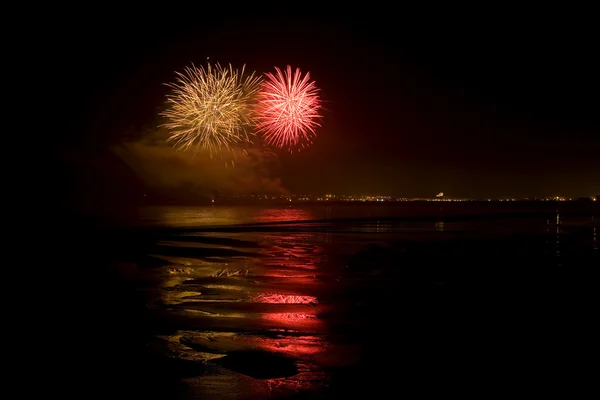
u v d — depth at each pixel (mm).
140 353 8500
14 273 17766
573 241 33750
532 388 6984
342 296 13820
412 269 19562
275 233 40625
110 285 15414
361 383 7121
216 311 11836
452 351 8688
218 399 6543
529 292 14570
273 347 8867
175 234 38281
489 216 89188
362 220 69750
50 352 8531
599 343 9227
